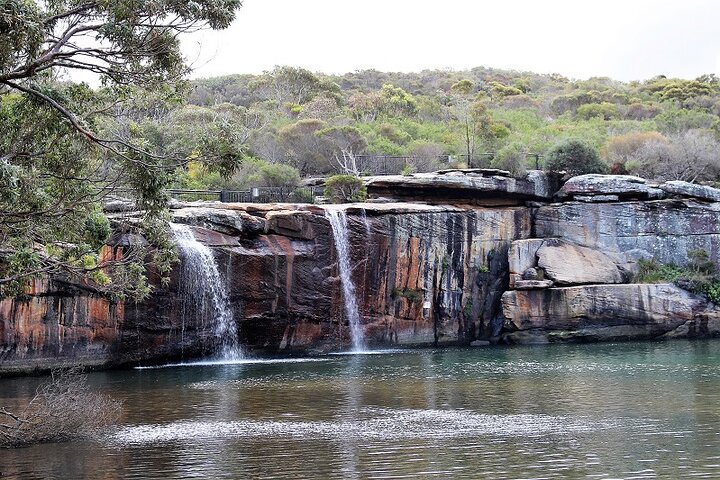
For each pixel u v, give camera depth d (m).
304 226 45.41
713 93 111.12
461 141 76.31
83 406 23.55
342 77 130.62
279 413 25.94
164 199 23.20
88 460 19.62
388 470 18.28
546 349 46.81
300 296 45.19
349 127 72.06
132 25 20.22
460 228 50.97
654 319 50.94
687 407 25.80
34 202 22.83
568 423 23.48
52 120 22.52
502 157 63.50
